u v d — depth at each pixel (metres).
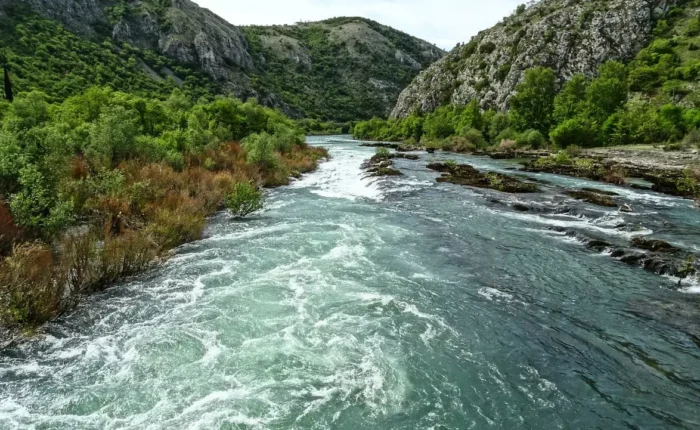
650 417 6.42
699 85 64.56
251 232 15.88
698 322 9.41
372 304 10.09
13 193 13.19
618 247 14.14
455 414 6.43
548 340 8.66
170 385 6.92
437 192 24.75
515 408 6.59
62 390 6.74
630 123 52.28
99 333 8.48
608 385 7.23
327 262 12.84
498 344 8.48
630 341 8.63
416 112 112.06
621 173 31.77
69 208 12.88
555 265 13.04
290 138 42.75
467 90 106.62
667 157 38.09
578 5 95.88
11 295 8.45
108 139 21.14
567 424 6.25
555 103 63.44
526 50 91.69
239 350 7.98
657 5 88.44
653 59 76.94
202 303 9.89
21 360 7.49
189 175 21.34
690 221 18.42
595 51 84.50
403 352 8.10
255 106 46.91
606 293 10.98
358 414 6.37
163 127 31.81
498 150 57.94
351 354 7.97
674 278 11.98
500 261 13.35
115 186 15.84
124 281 11.02
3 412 6.20
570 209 19.81
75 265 10.33
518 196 23.34
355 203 21.72
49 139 16.19
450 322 9.34
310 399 6.68
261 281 11.25
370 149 64.25
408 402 6.68
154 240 13.20
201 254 13.30
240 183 18.73
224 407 6.41
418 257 13.56
